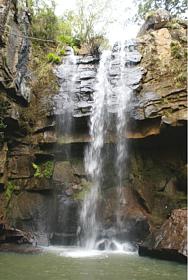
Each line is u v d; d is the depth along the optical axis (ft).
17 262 32.86
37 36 58.90
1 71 46.26
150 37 54.90
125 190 50.47
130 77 51.78
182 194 48.67
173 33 55.11
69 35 66.49
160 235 38.17
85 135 51.88
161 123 46.70
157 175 50.90
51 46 59.98
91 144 51.88
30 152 51.16
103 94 53.16
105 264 33.14
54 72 55.47
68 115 52.13
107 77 53.83
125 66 53.42
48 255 37.47
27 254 37.63
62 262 33.45
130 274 29.04
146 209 48.85
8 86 47.32
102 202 49.67
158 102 48.29
